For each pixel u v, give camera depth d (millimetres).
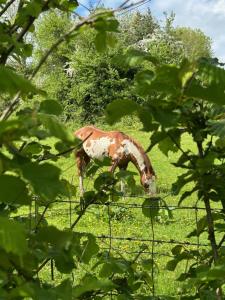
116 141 17812
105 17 2143
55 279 7398
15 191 1628
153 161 24266
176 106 2162
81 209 2893
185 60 1956
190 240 10938
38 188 1608
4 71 1603
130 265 2912
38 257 1967
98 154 18062
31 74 2088
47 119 1623
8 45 2531
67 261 2254
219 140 2477
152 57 2111
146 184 16844
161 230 12352
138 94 2123
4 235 1420
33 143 2539
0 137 1597
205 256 2797
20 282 1823
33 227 2740
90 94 36781
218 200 2592
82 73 36656
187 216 13273
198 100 2314
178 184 2590
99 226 12852
